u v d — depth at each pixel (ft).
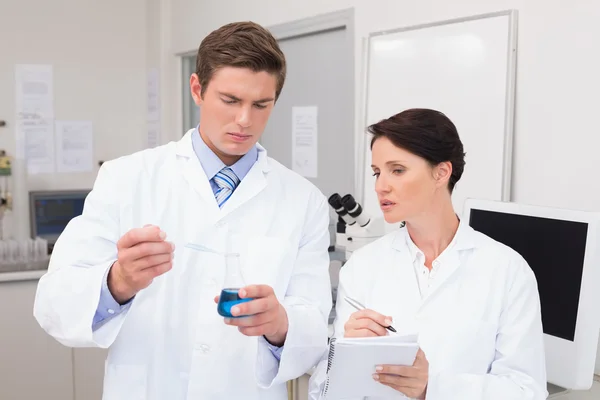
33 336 10.89
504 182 7.43
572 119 6.80
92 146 15.49
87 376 11.22
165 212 4.83
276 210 5.01
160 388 4.66
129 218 4.73
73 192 14.16
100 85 15.51
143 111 16.10
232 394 4.65
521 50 7.31
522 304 4.72
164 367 4.67
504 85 7.41
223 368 4.64
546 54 7.04
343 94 10.13
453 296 4.84
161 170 4.98
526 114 7.30
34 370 10.89
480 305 4.75
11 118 14.57
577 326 5.25
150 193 4.85
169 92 15.51
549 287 5.49
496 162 7.52
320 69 10.68
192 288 4.74
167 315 4.70
